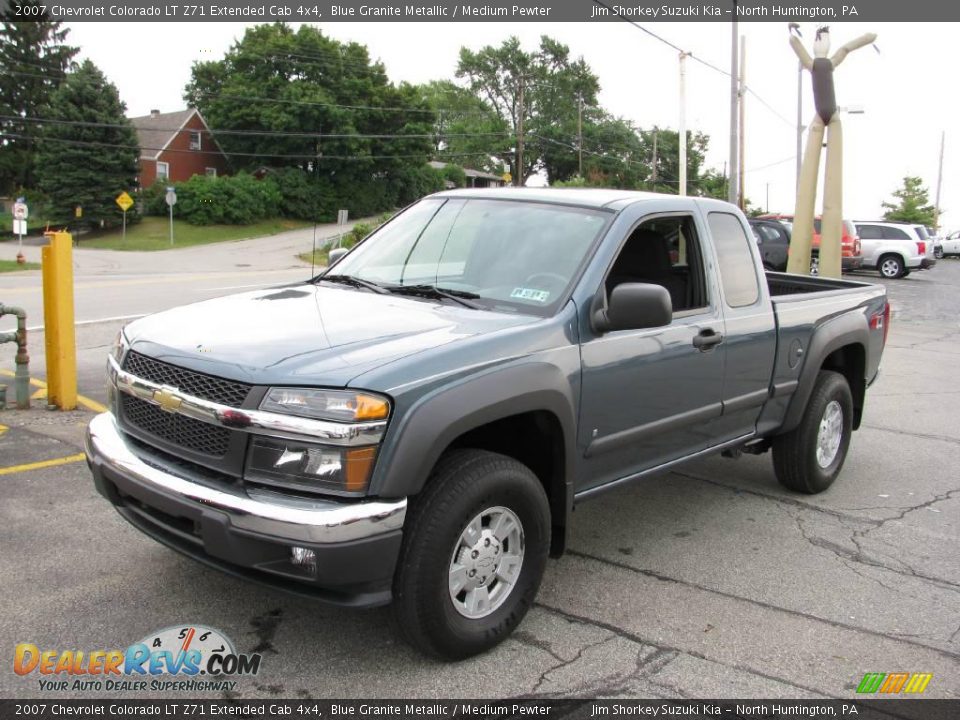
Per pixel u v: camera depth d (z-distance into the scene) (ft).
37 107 216.33
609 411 13.00
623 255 15.69
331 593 10.16
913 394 32.01
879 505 18.69
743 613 13.12
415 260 14.55
